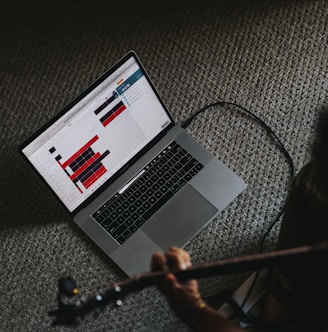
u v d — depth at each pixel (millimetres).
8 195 1503
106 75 1361
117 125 1413
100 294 1035
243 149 1519
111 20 1724
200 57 1646
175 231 1392
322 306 1063
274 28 1668
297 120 1545
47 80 1657
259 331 1194
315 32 1655
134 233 1394
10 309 1396
